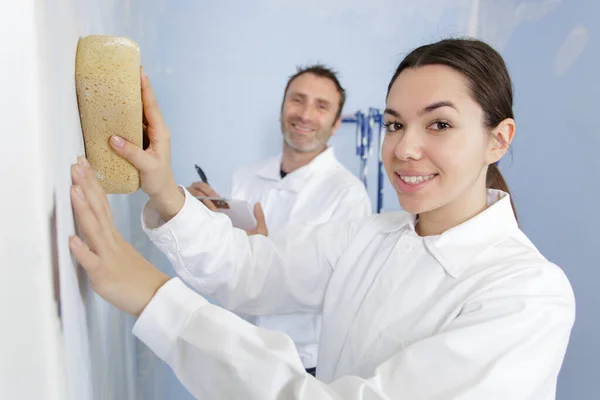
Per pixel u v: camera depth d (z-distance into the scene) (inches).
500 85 31.4
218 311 24.8
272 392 22.9
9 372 16.4
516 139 84.7
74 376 20.8
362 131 87.5
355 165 91.4
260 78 85.7
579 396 70.7
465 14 90.4
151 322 24.4
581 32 72.4
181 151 85.4
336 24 86.8
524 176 82.8
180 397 82.4
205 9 82.5
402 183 31.6
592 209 69.9
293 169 75.3
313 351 65.1
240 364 23.2
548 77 78.0
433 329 30.5
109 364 36.1
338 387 24.6
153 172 28.2
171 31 82.0
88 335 25.4
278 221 71.8
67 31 20.6
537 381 25.7
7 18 14.5
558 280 29.6
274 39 85.3
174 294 24.8
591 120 70.3
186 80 83.7
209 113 85.1
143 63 79.9
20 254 15.8
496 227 33.4
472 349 25.4
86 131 24.5
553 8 77.5
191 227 35.0
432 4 89.2
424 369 25.6
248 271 40.3
